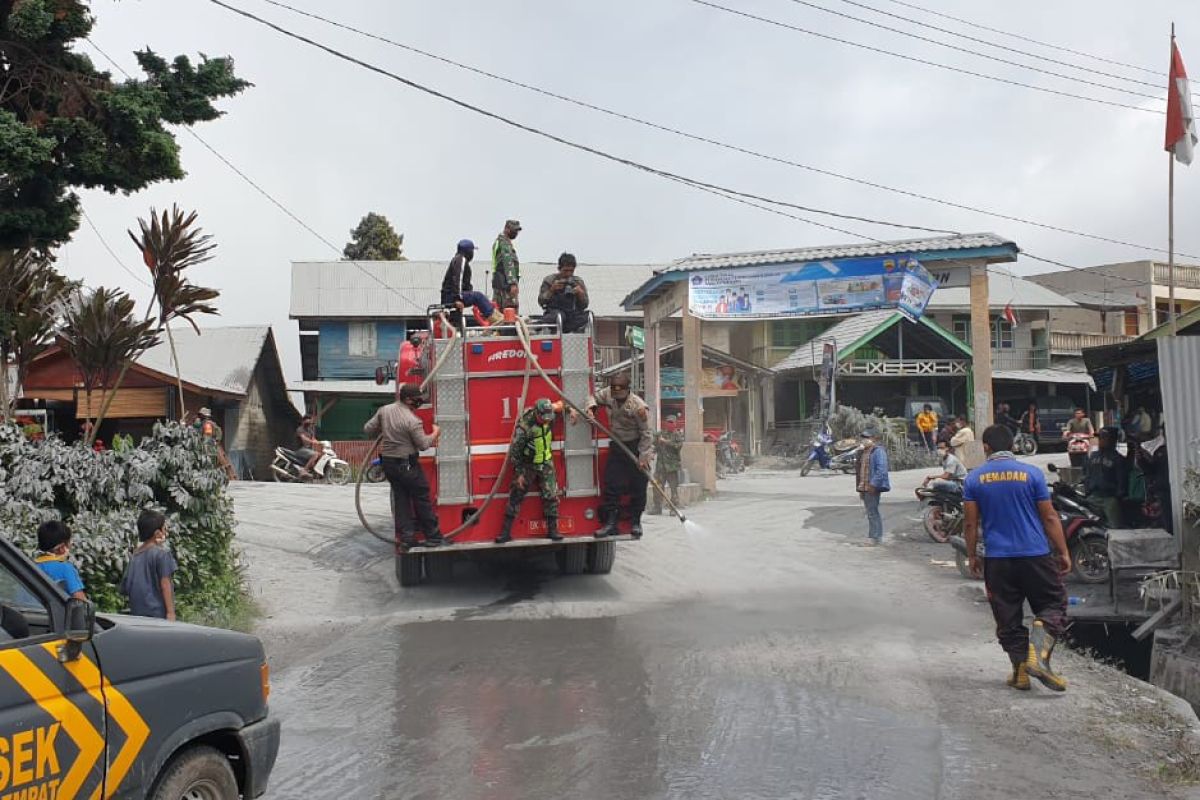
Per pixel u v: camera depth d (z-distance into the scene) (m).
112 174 10.02
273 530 16.02
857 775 5.68
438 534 11.29
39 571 3.97
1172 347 10.86
